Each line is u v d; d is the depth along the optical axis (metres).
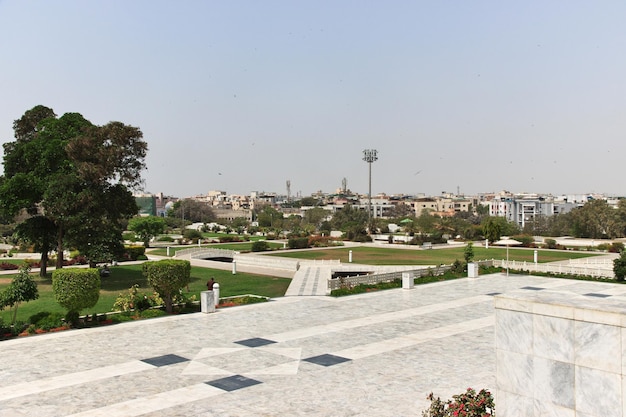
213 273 42.50
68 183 33.25
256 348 16.78
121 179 36.66
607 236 90.62
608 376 7.54
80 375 13.93
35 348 16.81
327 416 11.02
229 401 11.94
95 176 33.69
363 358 15.55
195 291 32.28
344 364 14.93
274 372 14.18
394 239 79.12
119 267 47.28
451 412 8.98
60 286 19.41
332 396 12.26
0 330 18.44
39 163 35.06
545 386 8.24
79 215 33.38
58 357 15.72
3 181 35.91
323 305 24.88
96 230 34.97
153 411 11.32
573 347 7.92
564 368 8.02
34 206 39.19
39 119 39.09
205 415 11.08
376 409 11.41
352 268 42.50
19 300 19.33
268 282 36.88
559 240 80.19
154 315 22.09
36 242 39.06
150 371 14.29
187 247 74.31
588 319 7.74
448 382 13.27
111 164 34.28
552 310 8.15
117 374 14.02
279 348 16.77
